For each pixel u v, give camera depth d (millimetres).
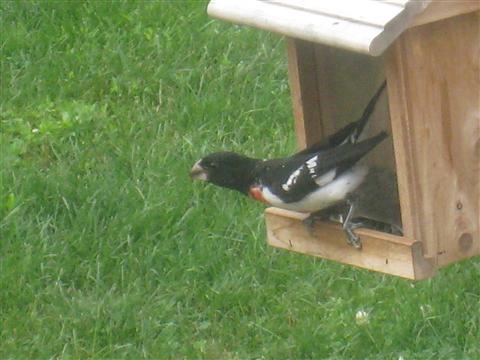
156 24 11461
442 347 7910
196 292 8586
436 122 6137
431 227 6223
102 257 8789
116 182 9398
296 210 6664
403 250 6203
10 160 9812
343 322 8164
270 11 6234
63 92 10734
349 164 6488
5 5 11664
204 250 8844
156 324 8234
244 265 8773
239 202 9359
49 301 8469
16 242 8859
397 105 6055
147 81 10812
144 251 8852
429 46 6039
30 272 8617
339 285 8633
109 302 8367
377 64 6883
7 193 9250
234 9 6402
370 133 6926
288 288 8633
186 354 8062
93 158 9820
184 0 11719
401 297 8312
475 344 7879
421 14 5832
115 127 10266
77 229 9000
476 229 6375
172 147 9914
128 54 11109
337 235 6582
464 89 6188
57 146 10047
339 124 7004
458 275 8469
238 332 8266
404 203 6184
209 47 11141
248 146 10016
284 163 6691
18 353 7992
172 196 9234
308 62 6824
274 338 8211
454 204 6273
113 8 11594
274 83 10781
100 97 10766
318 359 7961
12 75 10914
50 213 9211
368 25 5758
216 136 10133
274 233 6926
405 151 6102
